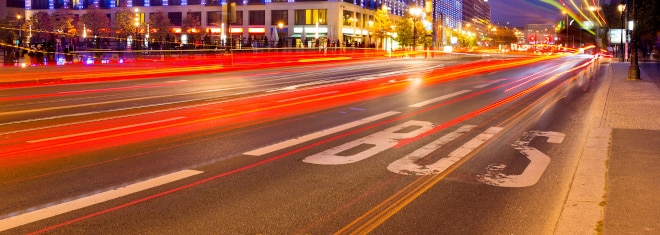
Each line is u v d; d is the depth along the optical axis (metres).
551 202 5.85
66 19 85.12
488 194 6.14
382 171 7.22
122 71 31.50
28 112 13.38
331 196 6.02
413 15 89.62
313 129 10.84
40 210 5.43
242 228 4.95
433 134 10.34
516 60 62.91
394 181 6.70
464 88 21.78
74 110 13.85
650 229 4.49
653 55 57.44
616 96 16.64
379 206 5.68
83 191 6.13
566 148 8.95
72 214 5.30
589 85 23.36
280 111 13.77
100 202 5.71
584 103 16.08
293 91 19.91
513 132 10.66
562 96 18.34
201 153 8.33
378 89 21.05
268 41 76.94
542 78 28.80
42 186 6.32
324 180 6.72
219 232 4.84
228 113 13.30
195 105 15.07
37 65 32.81
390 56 72.94
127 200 5.79
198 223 5.08
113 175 6.88
